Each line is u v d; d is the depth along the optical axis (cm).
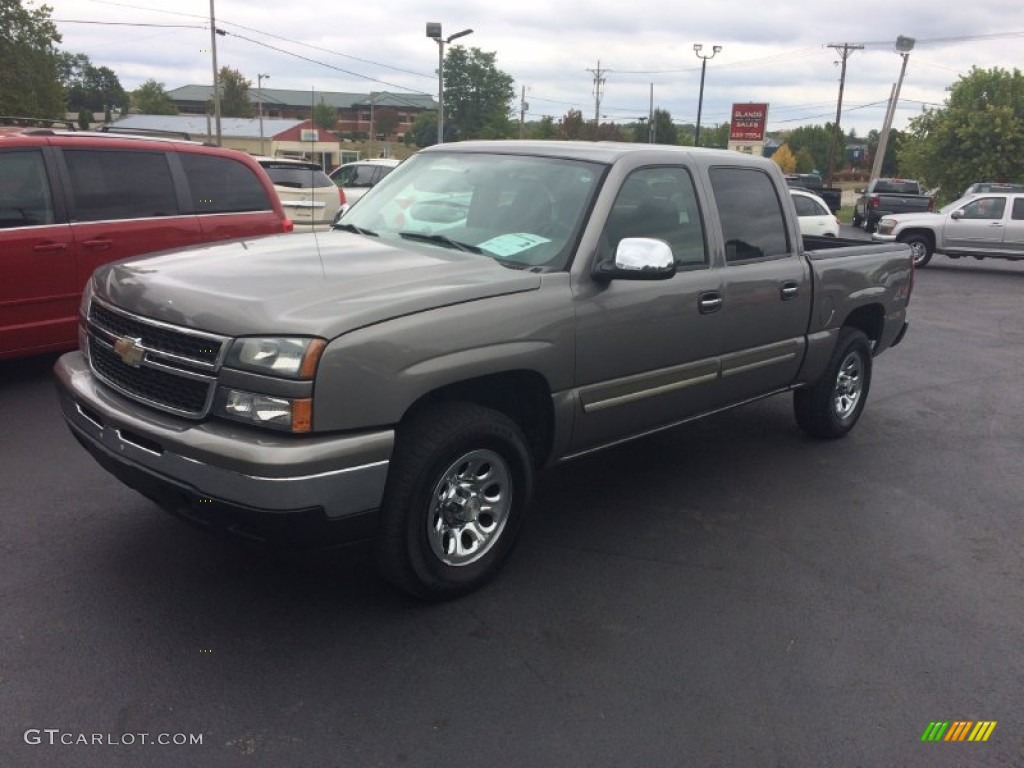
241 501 295
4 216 608
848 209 5144
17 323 619
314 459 296
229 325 305
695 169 466
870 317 632
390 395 314
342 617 351
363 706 297
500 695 307
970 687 330
